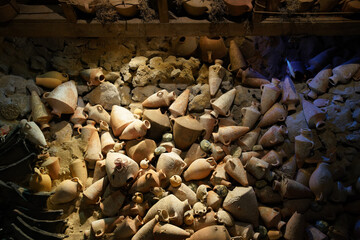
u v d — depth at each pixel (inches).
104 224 102.2
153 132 111.8
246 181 106.7
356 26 115.6
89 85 117.6
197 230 102.9
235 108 119.4
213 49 119.6
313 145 109.8
